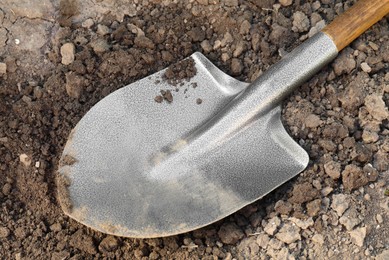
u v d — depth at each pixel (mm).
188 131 1140
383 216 1087
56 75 1188
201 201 1100
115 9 1229
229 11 1213
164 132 1139
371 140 1119
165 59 1204
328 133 1124
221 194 1103
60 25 1219
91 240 1118
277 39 1187
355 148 1114
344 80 1160
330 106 1153
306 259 1079
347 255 1073
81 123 1133
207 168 1118
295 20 1190
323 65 1137
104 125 1135
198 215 1091
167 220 1086
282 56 1183
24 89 1187
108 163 1111
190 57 1179
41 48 1209
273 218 1104
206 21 1220
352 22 1136
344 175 1101
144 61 1196
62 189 1093
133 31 1214
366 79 1146
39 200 1147
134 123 1139
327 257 1076
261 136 1127
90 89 1187
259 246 1100
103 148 1119
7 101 1187
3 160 1160
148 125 1140
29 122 1172
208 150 1124
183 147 1128
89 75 1190
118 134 1131
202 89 1165
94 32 1219
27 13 1213
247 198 1099
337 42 1131
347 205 1092
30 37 1210
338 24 1137
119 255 1117
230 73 1199
